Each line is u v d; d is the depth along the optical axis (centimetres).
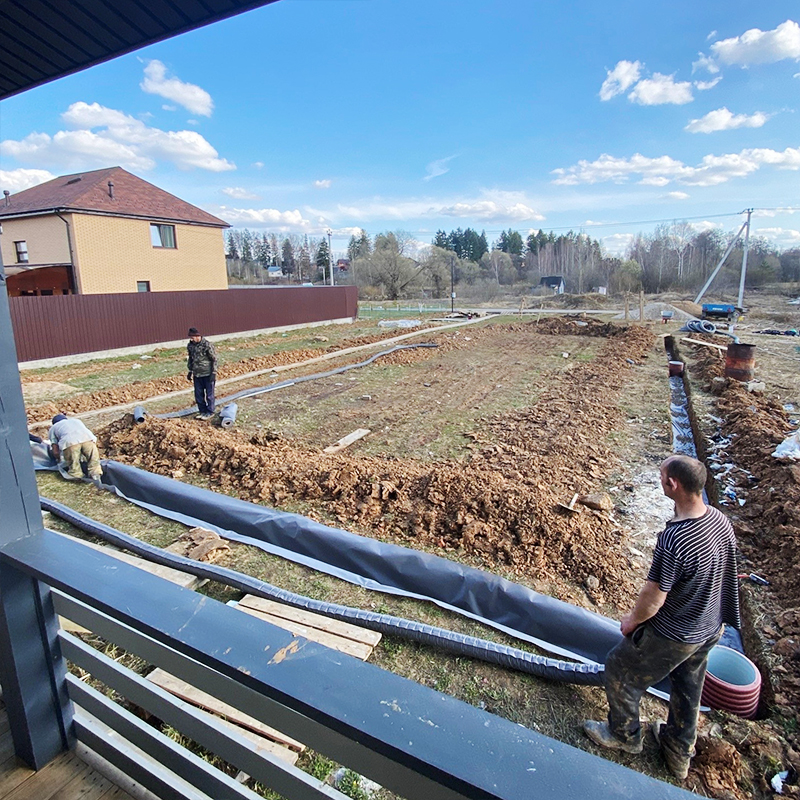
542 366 1388
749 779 243
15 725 171
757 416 740
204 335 1812
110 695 285
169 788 154
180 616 123
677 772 242
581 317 2545
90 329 1459
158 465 643
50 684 172
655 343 1758
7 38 212
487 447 716
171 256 2194
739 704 275
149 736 156
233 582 391
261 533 477
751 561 421
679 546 211
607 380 1177
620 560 432
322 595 389
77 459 604
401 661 319
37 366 1337
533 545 440
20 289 1992
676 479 218
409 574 401
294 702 100
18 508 159
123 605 127
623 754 254
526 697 292
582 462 666
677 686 237
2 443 153
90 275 1916
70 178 2322
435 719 95
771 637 334
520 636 343
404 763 90
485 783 83
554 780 83
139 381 1193
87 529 486
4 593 154
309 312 2322
